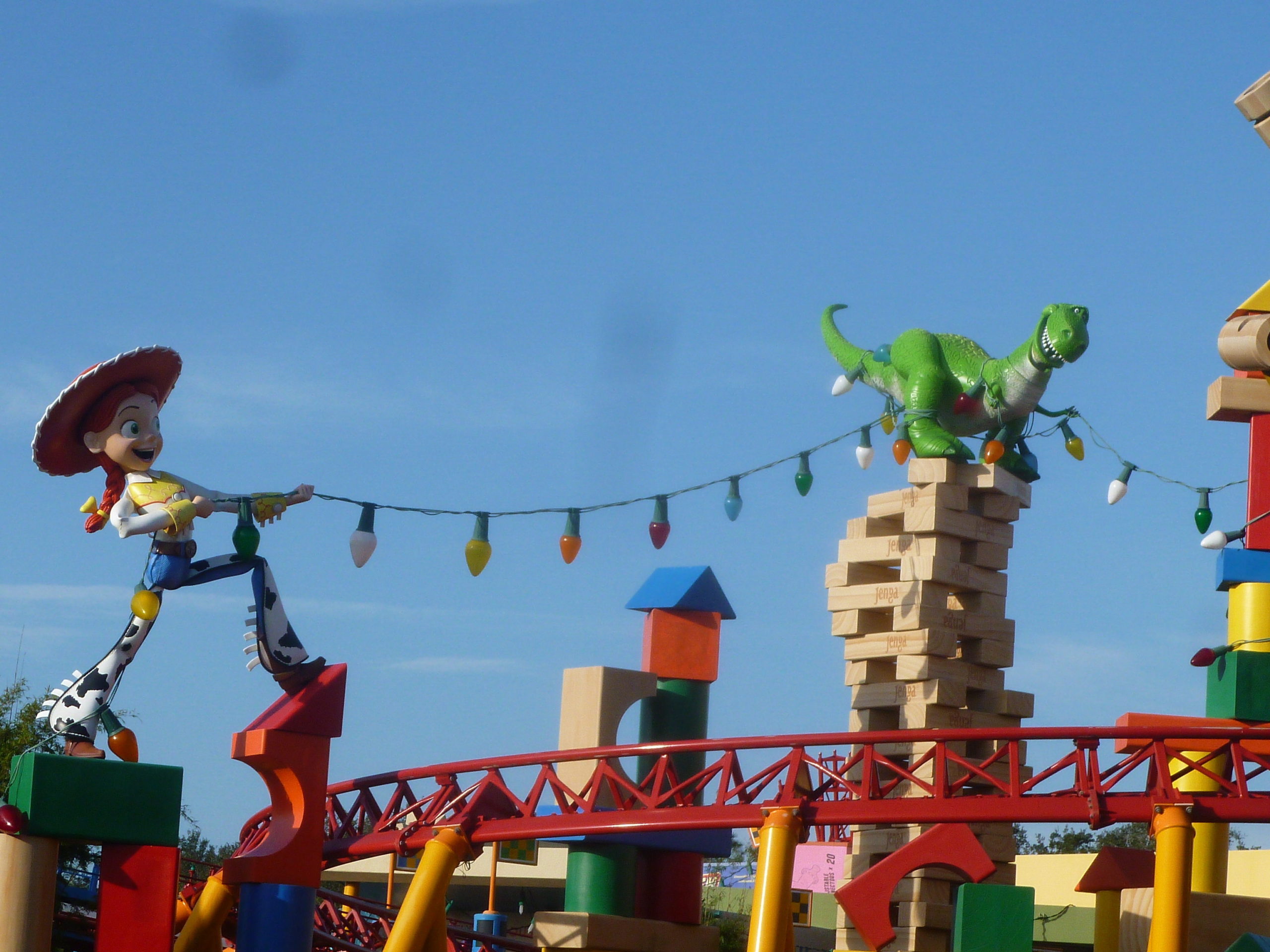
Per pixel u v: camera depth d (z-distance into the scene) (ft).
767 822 92.27
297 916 100.73
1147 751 91.09
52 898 87.45
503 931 145.07
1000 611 117.70
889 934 103.81
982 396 118.21
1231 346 104.73
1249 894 178.81
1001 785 90.89
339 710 103.86
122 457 92.02
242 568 98.94
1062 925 181.37
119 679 92.43
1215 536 108.17
